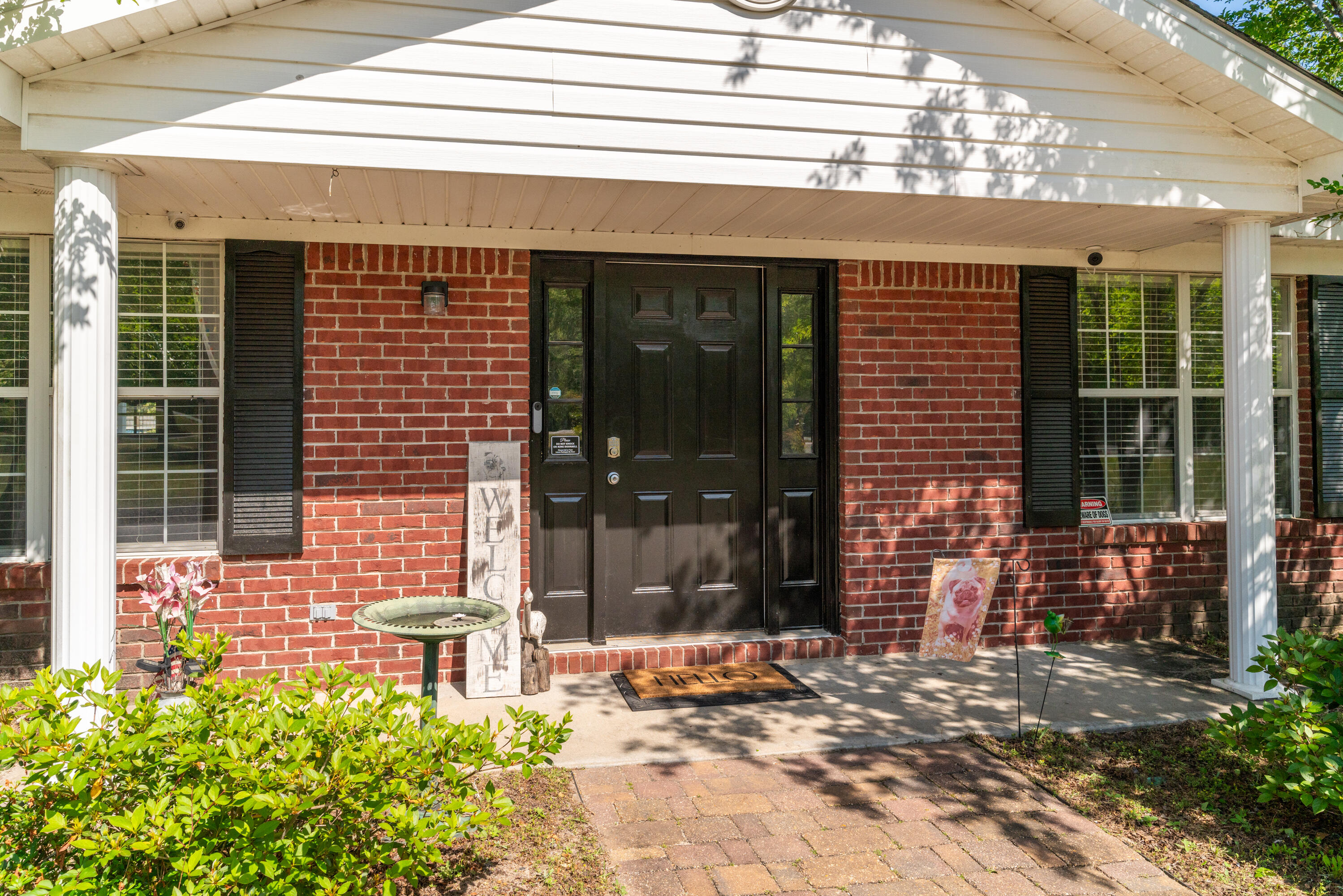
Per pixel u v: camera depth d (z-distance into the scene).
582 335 5.64
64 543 3.71
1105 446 6.47
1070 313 6.24
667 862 3.22
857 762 4.15
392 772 2.69
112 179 3.85
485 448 5.20
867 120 4.40
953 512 6.02
